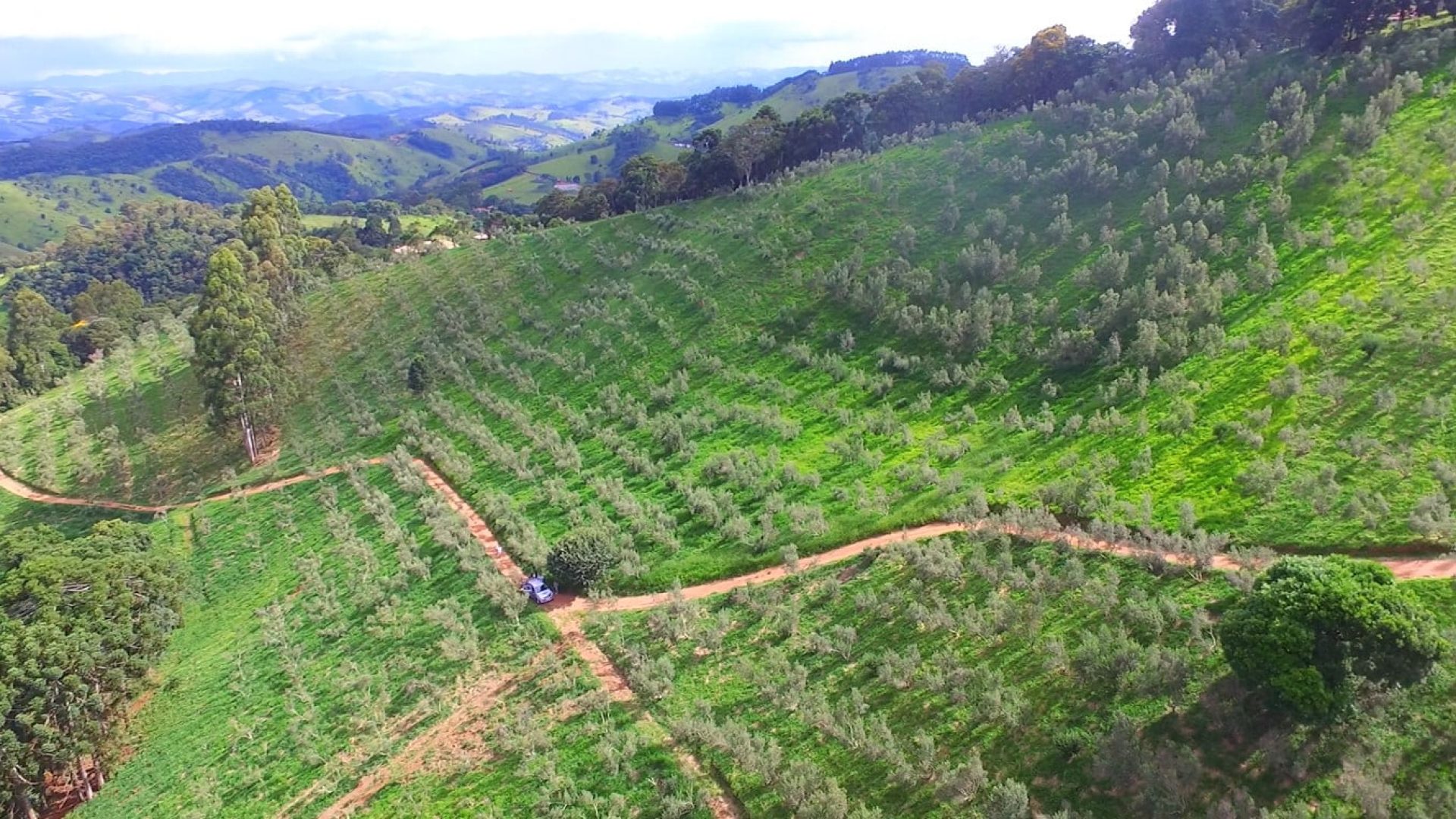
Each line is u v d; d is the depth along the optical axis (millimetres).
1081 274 68375
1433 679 30406
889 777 33750
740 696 40406
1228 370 52562
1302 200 65125
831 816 31625
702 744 37375
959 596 42875
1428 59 72000
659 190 124875
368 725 44469
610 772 36719
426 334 100188
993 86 106125
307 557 65500
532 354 89750
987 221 80375
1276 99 74750
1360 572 30609
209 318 84000
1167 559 40188
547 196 156000
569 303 97250
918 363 68688
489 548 59219
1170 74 87188
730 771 35719
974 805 31375
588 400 79562
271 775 43312
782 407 69500
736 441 66688
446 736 42250
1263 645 29219
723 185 117625
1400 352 47250
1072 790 30906
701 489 59438
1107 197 77500
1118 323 62125
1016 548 44906
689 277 93125
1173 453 48156
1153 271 64688
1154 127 81000
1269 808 28344
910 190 91750
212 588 66375
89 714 48500
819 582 47656
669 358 82250
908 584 44875
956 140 97750
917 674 38125
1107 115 86125
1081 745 32031
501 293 104500
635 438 70562
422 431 80562
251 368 84375
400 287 114000
